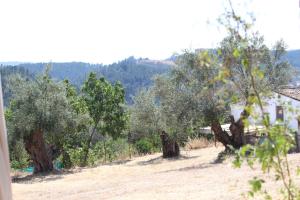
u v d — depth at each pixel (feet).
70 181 60.70
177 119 61.41
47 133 73.31
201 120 61.62
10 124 70.85
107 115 102.27
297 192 8.43
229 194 29.32
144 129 79.30
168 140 77.00
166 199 33.06
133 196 37.40
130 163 75.77
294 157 42.01
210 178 42.11
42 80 72.79
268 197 9.61
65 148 93.25
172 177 48.16
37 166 74.23
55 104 72.43
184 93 61.05
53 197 46.03
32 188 55.42
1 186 10.98
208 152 75.20
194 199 30.55
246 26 7.80
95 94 102.22
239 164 8.11
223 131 63.31
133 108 80.79
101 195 41.70
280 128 7.86
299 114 8.77
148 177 52.16
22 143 76.95
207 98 58.70
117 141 103.19
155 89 63.77
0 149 11.18
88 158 96.32
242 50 7.75
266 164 7.80
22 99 70.85
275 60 60.29
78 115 79.92
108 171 67.21
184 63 60.59
